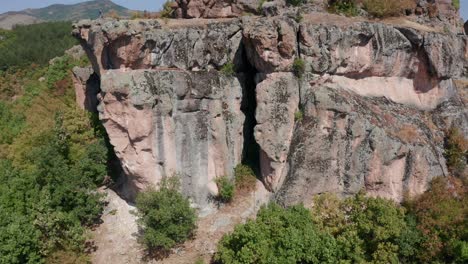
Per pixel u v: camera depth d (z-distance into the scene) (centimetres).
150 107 2977
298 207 2741
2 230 2672
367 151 3005
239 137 3381
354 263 2455
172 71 3091
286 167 3155
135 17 4078
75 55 7081
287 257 2403
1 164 4003
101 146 3644
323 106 2989
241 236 2544
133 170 3147
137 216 3145
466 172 3197
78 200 3253
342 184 3081
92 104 4503
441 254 2555
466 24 5025
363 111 3066
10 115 5500
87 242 3195
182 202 3020
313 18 3341
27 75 7694
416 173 3041
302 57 3048
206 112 3209
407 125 3162
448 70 3341
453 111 3416
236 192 3338
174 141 3139
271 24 2917
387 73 3375
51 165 3394
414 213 2786
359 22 3191
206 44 3247
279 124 3094
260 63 3103
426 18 3838
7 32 10419
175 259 2975
